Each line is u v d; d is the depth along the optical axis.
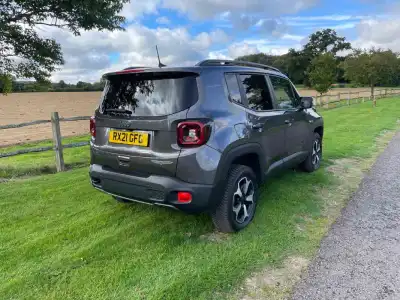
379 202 3.97
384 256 2.73
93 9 6.65
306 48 67.25
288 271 2.52
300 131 4.50
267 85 3.76
